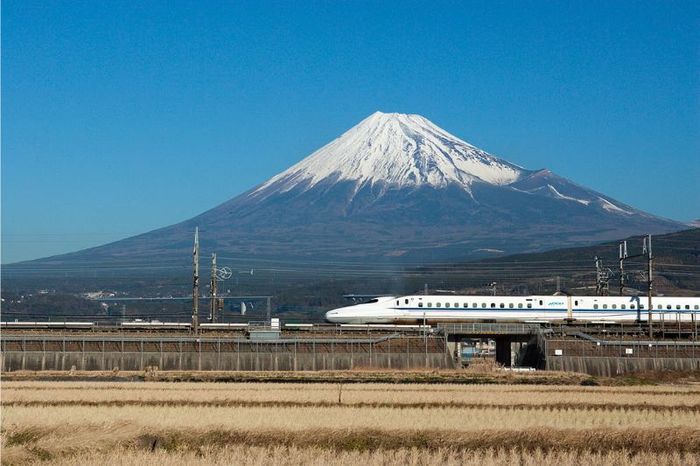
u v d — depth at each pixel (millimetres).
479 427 62906
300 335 125188
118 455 53812
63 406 73938
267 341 120062
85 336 119250
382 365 121000
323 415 67312
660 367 122438
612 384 106438
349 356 120625
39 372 111562
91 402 76938
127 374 110688
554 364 122125
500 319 141125
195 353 118438
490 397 81500
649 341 124000
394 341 123062
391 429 62094
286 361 119438
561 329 128375
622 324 140875
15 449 55375
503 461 54531
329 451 56219
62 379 104375
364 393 84125
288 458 54562
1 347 116062
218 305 151625
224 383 96938
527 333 128500
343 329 128375
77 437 58750
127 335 121938
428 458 55188
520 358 146000
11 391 83625
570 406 76562
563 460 56094
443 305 140625
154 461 51906
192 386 91250
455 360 129625
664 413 71750
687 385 106750
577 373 117750
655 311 143250
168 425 62406
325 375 111188
